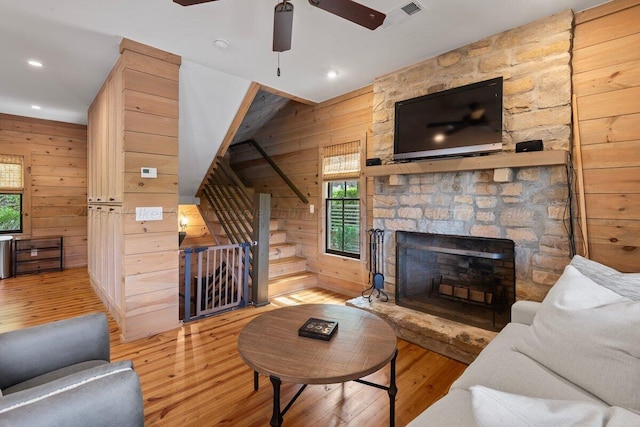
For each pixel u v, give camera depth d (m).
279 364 1.50
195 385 2.14
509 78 2.63
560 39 2.39
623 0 2.20
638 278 1.52
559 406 0.73
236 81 3.61
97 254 4.06
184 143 4.16
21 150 5.20
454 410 1.14
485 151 2.62
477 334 2.57
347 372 1.44
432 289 3.15
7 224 5.16
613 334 1.16
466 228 2.88
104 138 3.62
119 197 2.94
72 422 0.93
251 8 2.30
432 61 3.09
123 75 2.79
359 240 4.11
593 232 2.31
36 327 1.51
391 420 1.72
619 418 0.71
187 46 2.87
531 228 2.52
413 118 3.11
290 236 5.09
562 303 1.41
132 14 2.38
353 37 2.71
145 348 2.66
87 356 1.60
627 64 2.18
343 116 4.17
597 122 2.29
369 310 3.15
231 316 3.42
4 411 0.88
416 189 3.24
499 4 2.28
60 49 2.91
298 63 3.22
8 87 3.85
